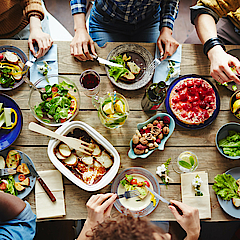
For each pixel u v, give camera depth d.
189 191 1.09
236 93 1.13
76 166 1.07
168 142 1.14
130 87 1.13
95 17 1.40
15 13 1.30
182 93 1.10
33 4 1.17
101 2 1.25
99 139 1.04
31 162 1.06
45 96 1.07
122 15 1.28
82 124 1.04
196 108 1.12
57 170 1.07
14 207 0.90
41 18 1.21
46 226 1.58
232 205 1.09
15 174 1.06
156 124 1.07
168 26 1.21
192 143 1.14
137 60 1.17
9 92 1.11
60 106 1.06
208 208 1.07
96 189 0.99
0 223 0.90
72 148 1.07
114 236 0.53
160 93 0.98
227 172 1.12
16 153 1.06
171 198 1.10
